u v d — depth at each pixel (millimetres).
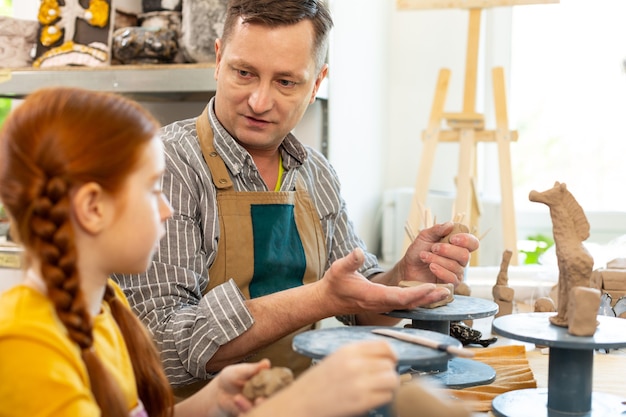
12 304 789
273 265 1476
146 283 1344
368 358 720
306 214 1572
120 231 825
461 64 3107
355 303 1229
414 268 1469
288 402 719
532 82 3006
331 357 732
